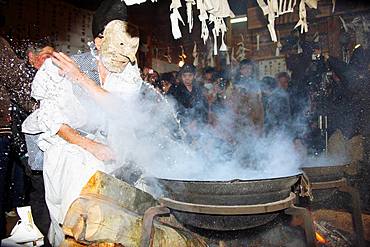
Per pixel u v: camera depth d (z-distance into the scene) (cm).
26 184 371
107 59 233
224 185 189
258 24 682
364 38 605
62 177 213
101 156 221
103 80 239
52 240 256
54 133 217
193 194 197
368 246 278
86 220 190
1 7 504
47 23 572
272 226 258
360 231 260
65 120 220
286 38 678
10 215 356
